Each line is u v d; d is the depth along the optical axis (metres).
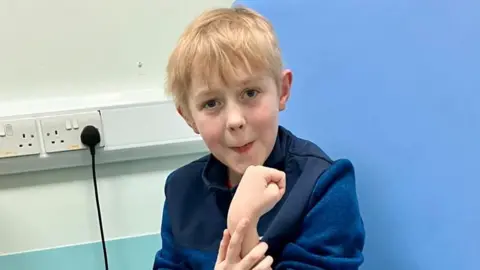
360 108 0.91
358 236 0.79
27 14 1.21
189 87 0.80
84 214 1.25
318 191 0.79
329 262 0.75
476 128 0.69
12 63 1.22
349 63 0.93
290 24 1.10
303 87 1.07
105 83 1.26
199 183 0.94
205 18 0.84
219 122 0.78
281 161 0.84
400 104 0.82
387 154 0.86
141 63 1.27
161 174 1.27
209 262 0.86
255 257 0.69
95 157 1.21
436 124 0.76
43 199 1.24
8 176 1.22
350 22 0.93
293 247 0.77
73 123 1.18
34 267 1.25
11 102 1.23
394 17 0.83
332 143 0.99
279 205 0.83
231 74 0.75
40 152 1.19
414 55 0.79
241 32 0.79
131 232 1.28
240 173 0.80
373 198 0.90
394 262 0.86
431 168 0.77
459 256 0.73
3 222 1.23
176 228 0.92
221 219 0.88
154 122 1.22
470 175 0.70
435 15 0.75
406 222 0.83
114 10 1.24
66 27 1.23
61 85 1.24
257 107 0.77
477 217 0.70
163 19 1.26
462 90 0.71
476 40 0.69
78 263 1.26
